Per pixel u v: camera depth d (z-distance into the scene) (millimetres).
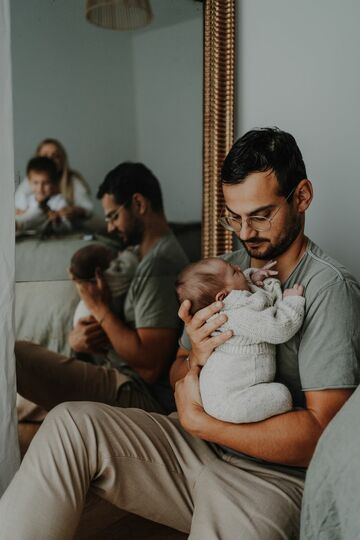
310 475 992
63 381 1785
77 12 1712
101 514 1530
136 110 1817
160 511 1245
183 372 1399
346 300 1146
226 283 1267
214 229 1911
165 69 1834
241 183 1228
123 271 1854
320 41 1757
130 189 1837
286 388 1163
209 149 1894
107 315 1840
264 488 1140
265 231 1244
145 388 1900
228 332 1173
